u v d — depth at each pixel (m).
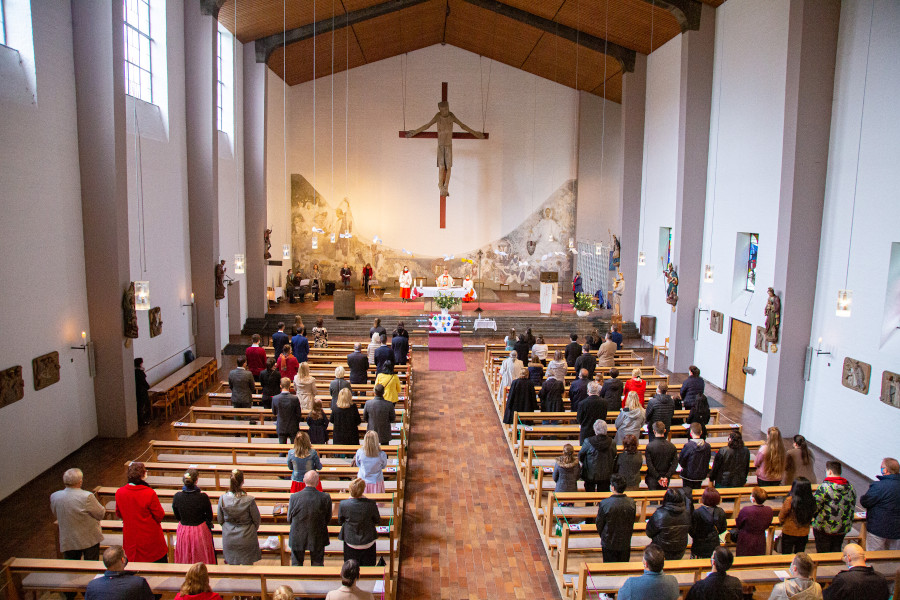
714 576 4.96
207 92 15.87
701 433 8.16
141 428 12.68
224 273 17.41
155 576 6.07
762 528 6.57
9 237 9.47
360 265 28.02
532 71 26.89
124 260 11.84
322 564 6.50
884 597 5.30
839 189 11.88
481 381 16.59
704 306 17.41
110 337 11.80
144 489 6.29
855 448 11.32
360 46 24.34
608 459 8.12
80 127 11.26
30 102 9.93
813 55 11.92
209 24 15.66
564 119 27.53
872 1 10.98
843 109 11.77
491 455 11.69
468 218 28.06
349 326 21.28
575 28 20.84
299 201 27.27
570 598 7.09
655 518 6.28
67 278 11.05
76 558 6.53
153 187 14.17
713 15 16.81
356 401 11.72
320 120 27.06
